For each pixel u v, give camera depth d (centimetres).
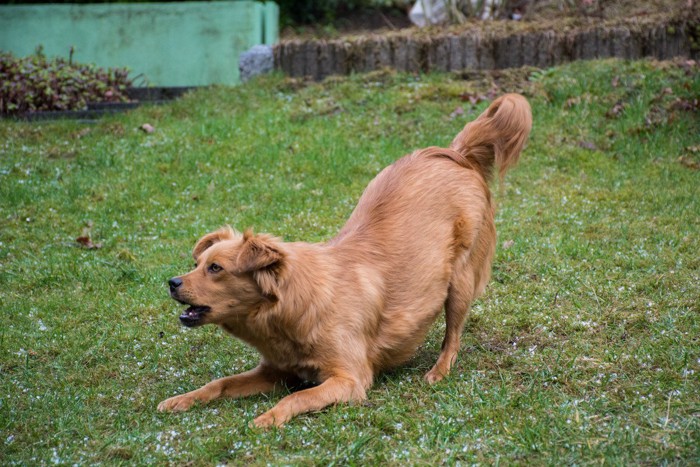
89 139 1094
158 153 1037
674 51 1173
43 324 650
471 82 1184
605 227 784
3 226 849
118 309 676
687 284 648
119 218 876
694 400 471
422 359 582
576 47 1209
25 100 1234
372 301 516
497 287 685
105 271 750
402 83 1206
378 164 976
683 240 735
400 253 536
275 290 488
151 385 550
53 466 422
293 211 876
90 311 676
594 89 1104
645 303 624
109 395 531
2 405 506
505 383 518
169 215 880
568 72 1154
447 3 1470
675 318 591
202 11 1484
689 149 957
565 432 441
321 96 1195
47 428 477
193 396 506
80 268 755
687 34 1166
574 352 558
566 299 648
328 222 838
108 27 1505
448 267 549
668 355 534
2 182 946
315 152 1012
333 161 984
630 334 580
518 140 593
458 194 559
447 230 550
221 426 468
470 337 605
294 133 1078
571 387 507
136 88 1361
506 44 1225
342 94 1189
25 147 1054
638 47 1185
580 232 781
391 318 528
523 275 698
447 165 573
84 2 1817
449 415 473
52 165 1007
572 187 898
